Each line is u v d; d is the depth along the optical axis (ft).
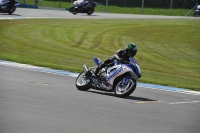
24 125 81.41
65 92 124.47
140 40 327.88
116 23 404.36
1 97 107.65
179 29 398.21
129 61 125.08
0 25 317.01
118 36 333.42
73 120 88.84
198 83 198.08
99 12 540.52
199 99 137.90
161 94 141.59
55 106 101.65
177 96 140.46
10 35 285.43
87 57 244.42
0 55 213.05
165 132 84.89
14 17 372.79
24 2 535.60
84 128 82.79
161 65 252.21
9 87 124.77
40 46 262.26
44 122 84.89
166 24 427.74
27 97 110.63
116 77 124.16
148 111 105.70
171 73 229.04
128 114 99.60
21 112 92.17
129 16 497.46
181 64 265.13
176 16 558.97
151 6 617.21
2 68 170.50
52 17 408.46
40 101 106.42
